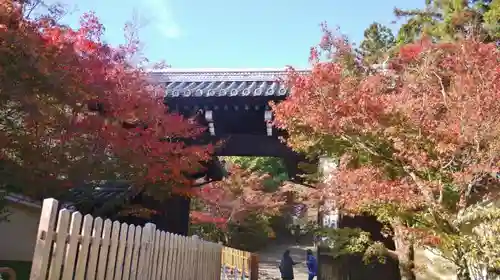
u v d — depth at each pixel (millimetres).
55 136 6582
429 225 5898
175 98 9953
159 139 8547
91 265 3844
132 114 7473
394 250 8906
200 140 10422
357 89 6164
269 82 10641
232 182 21391
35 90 5953
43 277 3256
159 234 5309
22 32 5719
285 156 10445
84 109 7055
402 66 6871
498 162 5039
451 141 5301
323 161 9203
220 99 9891
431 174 5805
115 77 7297
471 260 5348
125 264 4410
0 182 6578
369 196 5715
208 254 8227
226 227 24391
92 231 3910
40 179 6574
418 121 5500
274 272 24156
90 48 7184
